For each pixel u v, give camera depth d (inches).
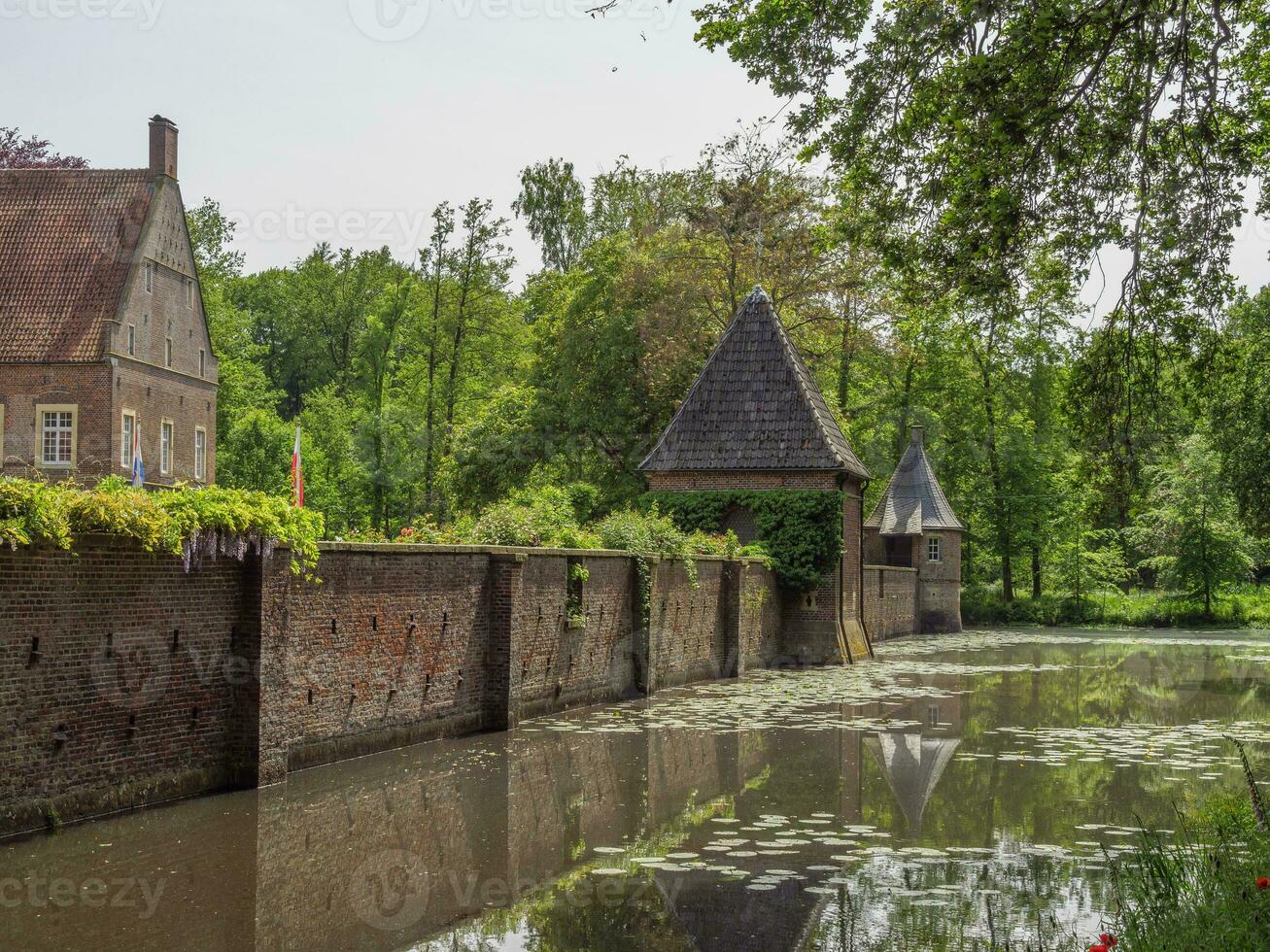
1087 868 394.3
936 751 657.6
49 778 413.4
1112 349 461.4
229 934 311.7
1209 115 427.2
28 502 390.9
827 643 1250.6
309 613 547.2
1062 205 444.8
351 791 501.7
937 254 454.0
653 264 1615.4
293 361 2615.7
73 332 1478.8
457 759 592.7
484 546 700.7
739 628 1112.8
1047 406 2198.6
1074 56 410.0
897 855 412.2
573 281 1700.3
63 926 313.7
